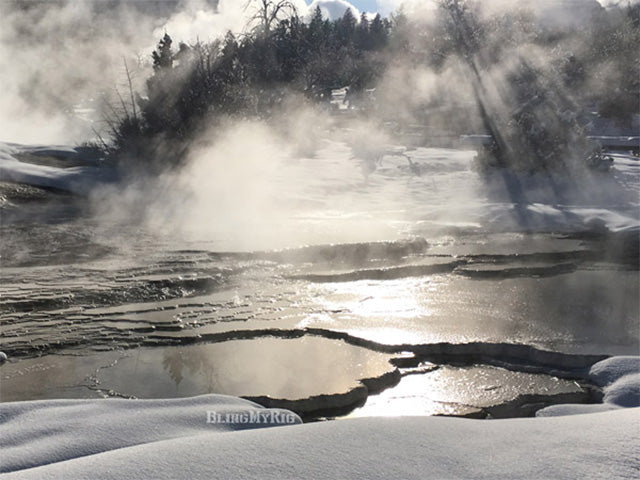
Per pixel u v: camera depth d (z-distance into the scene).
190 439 2.41
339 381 4.46
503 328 5.68
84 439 2.63
